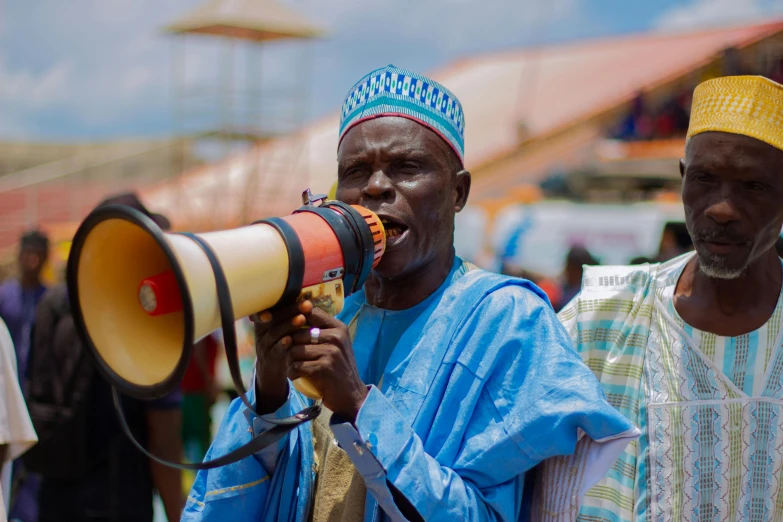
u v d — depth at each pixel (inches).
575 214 441.1
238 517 79.6
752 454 91.0
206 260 59.2
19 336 245.6
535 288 80.5
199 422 233.3
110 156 981.8
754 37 598.5
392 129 78.2
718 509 90.9
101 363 60.9
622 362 95.8
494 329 76.4
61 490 150.6
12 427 124.0
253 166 710.5
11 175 961.5
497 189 648.4
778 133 84.7
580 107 701.3
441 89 81.4
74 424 148.7
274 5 631.8
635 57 772.6
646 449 92.4
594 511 91.3
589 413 71.3
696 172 87.4
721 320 93.4
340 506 77.6
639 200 532.4
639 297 97.6
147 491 152.6
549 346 75.4
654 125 641.0
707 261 87.7
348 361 68.8
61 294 153.8
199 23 613.0
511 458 72.5
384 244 75.9
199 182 754.2
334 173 737.6
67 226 853.2
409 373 77.3
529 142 677.9
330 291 70.1
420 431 74.7
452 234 83.9
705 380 93.0
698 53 671.1
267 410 74.6
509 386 74.5
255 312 66.2
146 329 62.2
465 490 70.8
